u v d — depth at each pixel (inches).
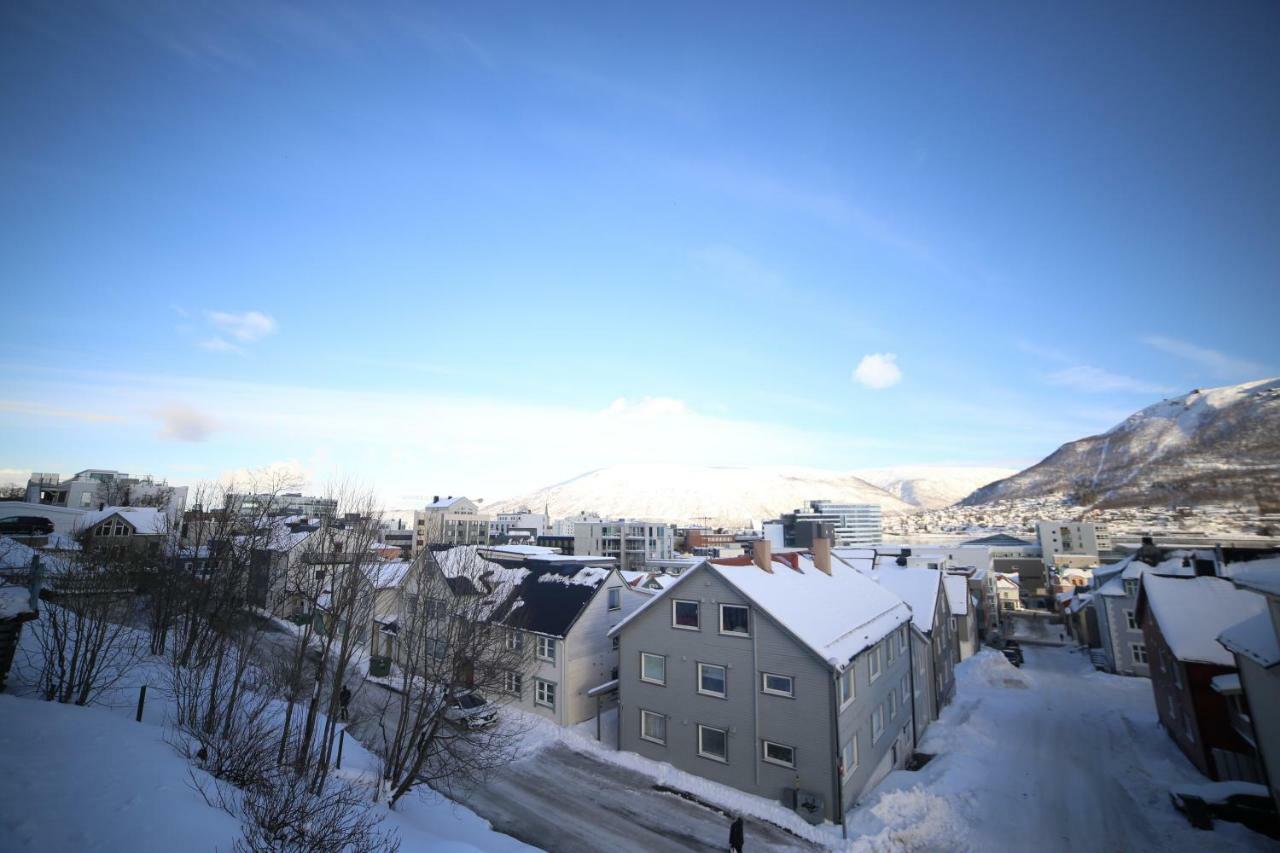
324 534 1267.2
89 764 565.3
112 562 1151.0
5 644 771.4
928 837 877.2
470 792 977.5
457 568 1385.3
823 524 6545.3
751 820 904.9
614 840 846.5
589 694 1243.2
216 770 653.3
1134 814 968.9
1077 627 2997.0
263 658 1444.4
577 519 6811.0
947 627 1859.0
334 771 870.4
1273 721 824.3
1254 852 824.9
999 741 1378.0
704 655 1057.5
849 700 995.9
